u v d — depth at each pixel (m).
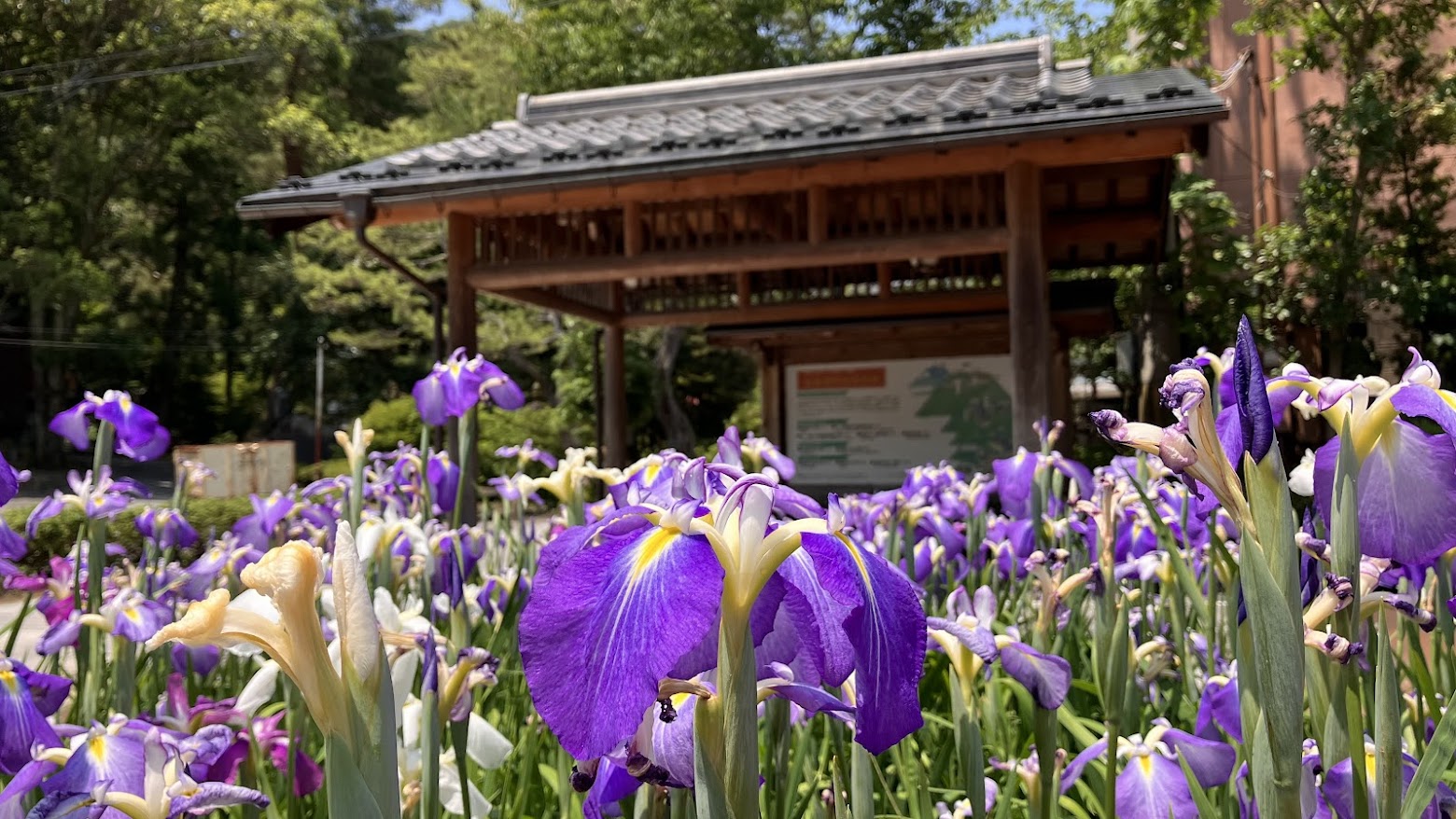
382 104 42.31
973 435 12.45
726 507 0.95
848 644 1.01
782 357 13.45
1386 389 1.24
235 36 28.78
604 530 1.05
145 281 35.91
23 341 29.38
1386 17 11.66
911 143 7.99
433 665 1.50
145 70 27.48
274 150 31.30
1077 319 13.15
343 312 33.06
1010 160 8.20
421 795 1.61
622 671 0.90
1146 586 3.20
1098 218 11.52
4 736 1.71
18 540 2.55
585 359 20.44
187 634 0.86
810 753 2.04
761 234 11.62
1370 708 1.72
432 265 24.08
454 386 3.73
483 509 4.46
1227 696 1.79
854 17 23.59
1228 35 14.46
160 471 29.89
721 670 0.93
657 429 22.53
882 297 12.20
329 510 3.81
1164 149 7.95
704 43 21.09
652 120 11.49
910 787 1.92
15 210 26.64
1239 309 11.62
